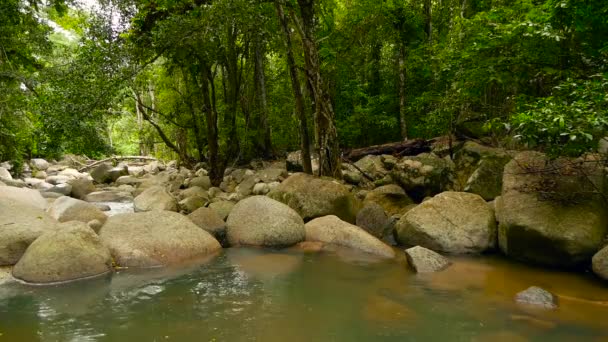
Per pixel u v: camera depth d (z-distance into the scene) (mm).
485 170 7059
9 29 13203
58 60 15508
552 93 5949
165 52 9625
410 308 3865
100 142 9852
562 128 4090
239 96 15180
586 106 4070
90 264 4816
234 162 14453
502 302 3971
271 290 4371
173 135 19375
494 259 5414
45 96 8867
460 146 9703
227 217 7250
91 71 8156
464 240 5672
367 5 12227
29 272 4574
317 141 9328
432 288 4371
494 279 4621
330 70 12984
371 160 10688
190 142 19031
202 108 14703
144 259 5180
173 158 28359
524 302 3928
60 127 8211
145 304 3994
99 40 8609
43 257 4652
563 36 5246
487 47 6148
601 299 4000
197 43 9211
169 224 5859
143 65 8898
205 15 8250
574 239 4750
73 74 8172
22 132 14391
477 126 9750
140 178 18781
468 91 7227
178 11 9109
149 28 9539
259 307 3928
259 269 5098
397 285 4480
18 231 5156
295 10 10211
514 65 6258
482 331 3395
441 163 8227
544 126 4234
